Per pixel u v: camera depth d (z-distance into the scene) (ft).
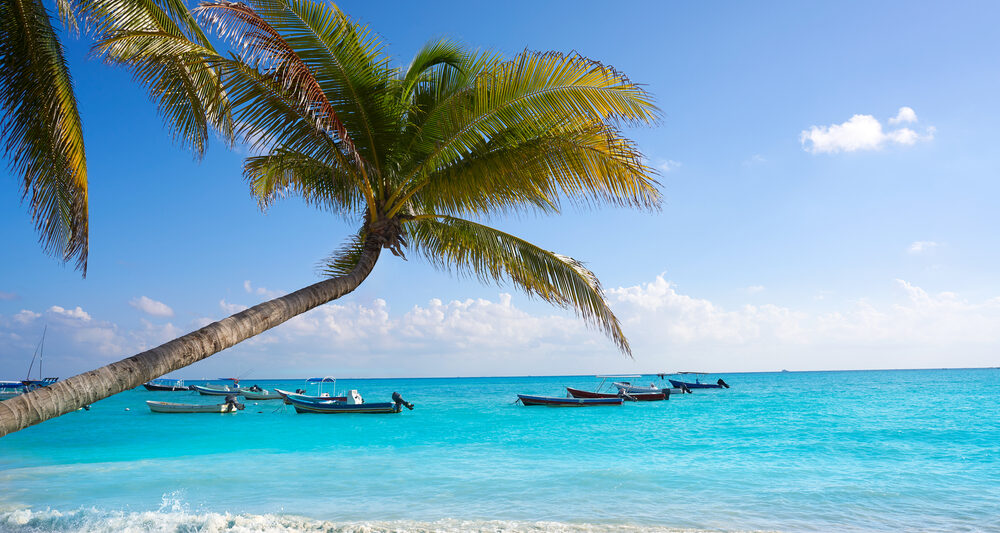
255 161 28.78
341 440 83.30
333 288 22.13
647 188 24.29
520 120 23.99
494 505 39.06
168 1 23.09
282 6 21.74
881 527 33.50
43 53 20.84
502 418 122.72
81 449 72.90
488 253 27.96
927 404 159.22
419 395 283.79
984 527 33.35
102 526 31.53
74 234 21.56
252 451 70.28
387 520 34.81
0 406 12.50
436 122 25.70
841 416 121.19
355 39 23.57
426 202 27.91
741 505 39.04
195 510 37.19
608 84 21.79
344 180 28.14
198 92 24.34
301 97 18.07
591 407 150.92
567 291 27.07
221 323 17.38
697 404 166.81
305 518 35.12
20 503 39.45
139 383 14.88
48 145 21.58
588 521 34.73
